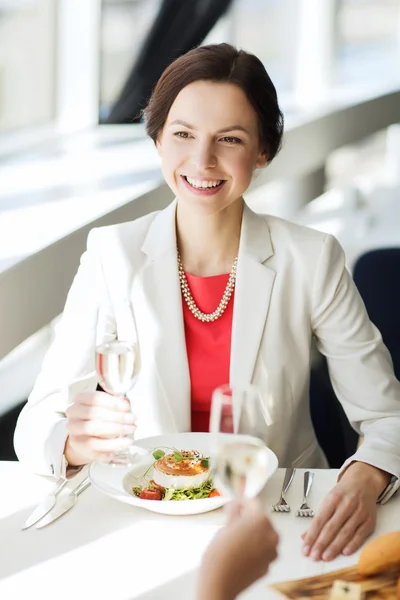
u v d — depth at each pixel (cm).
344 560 149
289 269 213
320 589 138
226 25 593
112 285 213
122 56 510
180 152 201
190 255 214
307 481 175
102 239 219
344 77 767
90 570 146
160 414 208
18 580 143
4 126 444
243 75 197
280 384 209
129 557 150
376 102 677
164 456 178
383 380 208
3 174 399
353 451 256
